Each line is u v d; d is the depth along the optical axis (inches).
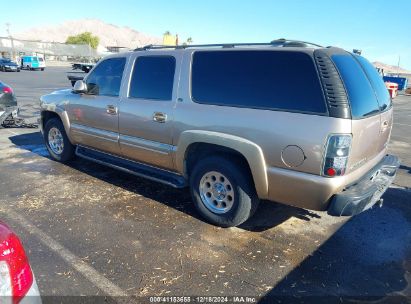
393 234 155.6
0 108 326.3
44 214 163.8
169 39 975.6
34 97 617.0
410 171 252.7
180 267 126.5
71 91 225.1
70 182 205.9
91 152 220.5
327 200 126.3
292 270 126.7
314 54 126.4
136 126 178.4
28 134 327.6
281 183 132.6
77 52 2770.7
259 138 134.3
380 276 125.1
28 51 2652.6
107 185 202.7
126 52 189.8
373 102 142.6
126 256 132.0
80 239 142.8
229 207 152.4
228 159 149.3
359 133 126.0
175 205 178.7
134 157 187.9
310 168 124.9
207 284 117.8
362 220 168.2
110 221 159.2
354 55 147.3
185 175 167.2
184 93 159.5
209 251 137.3
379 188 139.2
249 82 140.6
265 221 163.5
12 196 183.5
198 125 151.9
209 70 152.9
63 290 112.3
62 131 232.8
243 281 120.0
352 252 139.9
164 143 168.1
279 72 133.3
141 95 177.8
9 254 70.8
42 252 132.5
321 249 141.3
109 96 193.5
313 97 124.5
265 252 137.7
